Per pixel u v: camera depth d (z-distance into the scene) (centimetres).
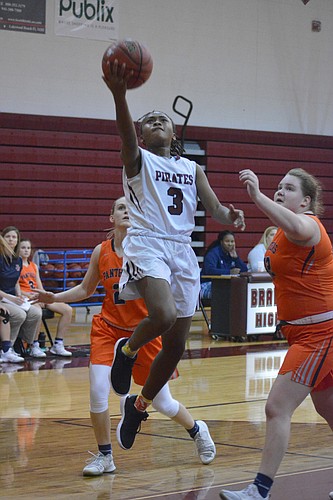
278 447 480
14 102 1797
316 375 489
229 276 1423
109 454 603
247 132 2055
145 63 475
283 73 2105
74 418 805
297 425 780
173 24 1964
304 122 2139
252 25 2059
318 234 494
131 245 520
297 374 488
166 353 545
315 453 661
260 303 1440
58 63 1833
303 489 543
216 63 2019
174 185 524
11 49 1788
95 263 626
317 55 2147
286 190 521
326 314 495
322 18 2150
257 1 2061
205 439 626
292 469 605
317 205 527
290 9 2106
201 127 1998
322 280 496
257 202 476
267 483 477
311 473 591
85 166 1881
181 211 527
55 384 1004
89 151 1880
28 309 1198
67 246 1869
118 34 1897
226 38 2027
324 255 497
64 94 1845
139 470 608
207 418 813
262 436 730
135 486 559
